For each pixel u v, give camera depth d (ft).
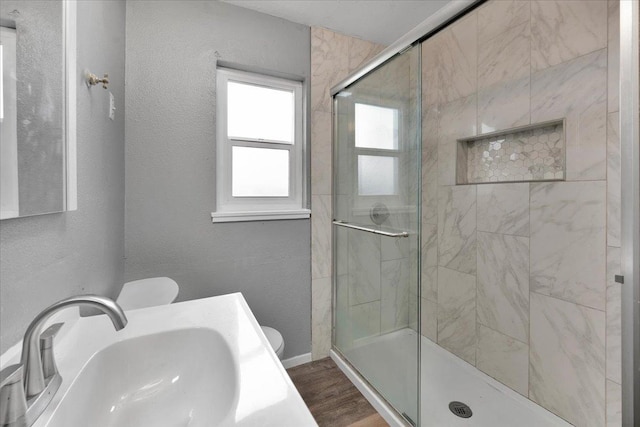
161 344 2.37
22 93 1.68
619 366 3.61
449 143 5.85
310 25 5.88
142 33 4.50
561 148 4.16
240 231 5.32
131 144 4.43
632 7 2.10
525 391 4.64
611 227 3.63
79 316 2.56
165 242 4.72
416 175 4.15
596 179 3.74
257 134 5.81
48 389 1.57
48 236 2.03
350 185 5.68
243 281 5.38
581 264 3.92
